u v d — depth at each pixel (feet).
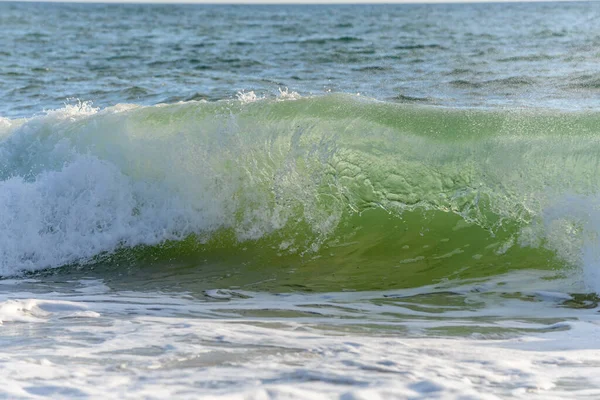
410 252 33.78
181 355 18.34
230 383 15.87
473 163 35.63
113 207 38.27
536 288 29.12
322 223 36.17
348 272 32.37
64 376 16.39
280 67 96.27
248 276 32.60
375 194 36.65
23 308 24.80
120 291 30.58
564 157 34.27
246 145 38.32
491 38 139.03
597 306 26.78
